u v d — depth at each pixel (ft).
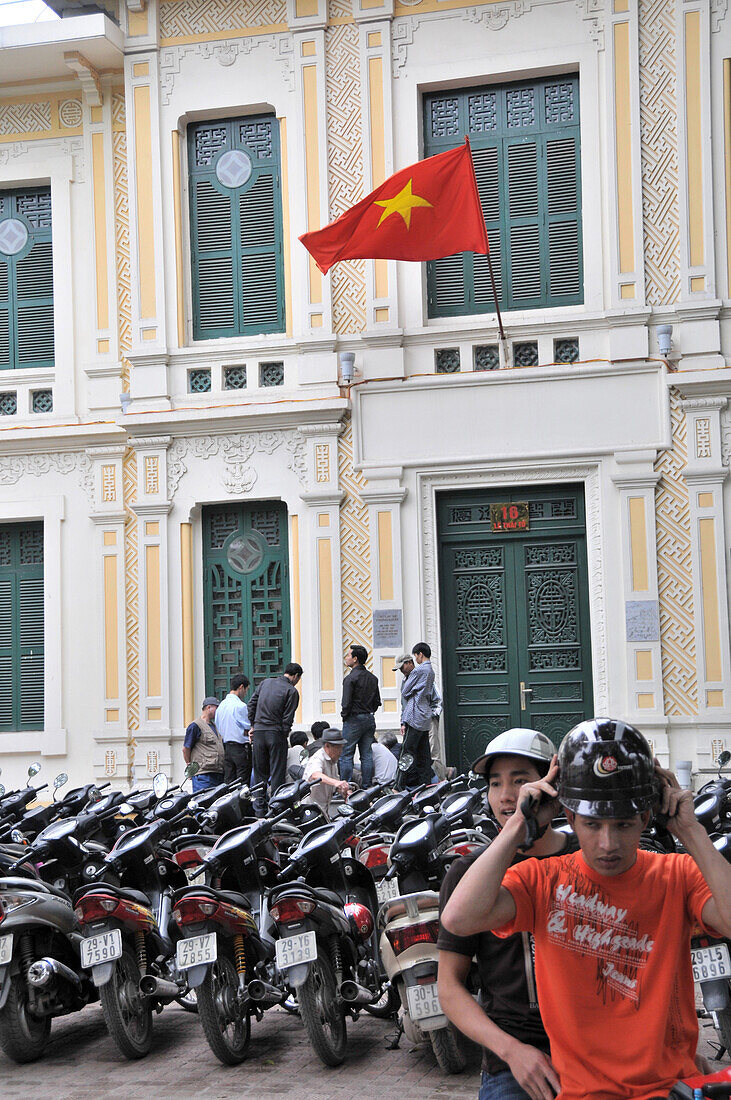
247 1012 20.06
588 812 8.55
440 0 45.98
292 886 19.06
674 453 43.32
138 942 20.66
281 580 47.21
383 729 44.21
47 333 50.39
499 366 45.09
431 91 46.80
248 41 47.65
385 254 41.91
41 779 48.29
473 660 45.42
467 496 45.60
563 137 45.55
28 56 48.06
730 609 42.65
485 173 46.26
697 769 42.29
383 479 45.52
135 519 47.96
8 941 19.89
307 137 46.83
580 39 44.75
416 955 17.89
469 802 21.94
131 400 48.01
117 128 49.52
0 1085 19.10
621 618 43.42
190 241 48.78
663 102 43.98
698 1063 9.36
